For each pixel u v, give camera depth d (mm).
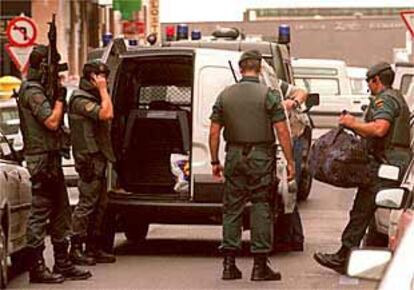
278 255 28703
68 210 24531
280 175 27344
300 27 102125
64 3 73938
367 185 24406
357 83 76188
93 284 24172
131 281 24562
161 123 27844
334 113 67188
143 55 27984
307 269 26281
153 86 28609
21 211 24922
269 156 24172
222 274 25000
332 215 39250
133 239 31172
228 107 24141
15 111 36000
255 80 24344
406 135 24234
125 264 27125
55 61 23906
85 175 26109
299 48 102312
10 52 48625
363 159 24297
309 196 45500
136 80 28500
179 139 27797
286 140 24234
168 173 27750
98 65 25812
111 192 27484
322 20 102375
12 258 26422
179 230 34719
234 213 24531
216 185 27188
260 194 24219
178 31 39656
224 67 27703
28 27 48625
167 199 27297
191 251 29703
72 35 77062
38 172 23812
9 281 24656
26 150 23906
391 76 24516
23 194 25094
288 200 27812
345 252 24891
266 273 24562
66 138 24281
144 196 27375
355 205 24703
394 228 20797
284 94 31375
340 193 46719
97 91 26031
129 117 28047
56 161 23984
